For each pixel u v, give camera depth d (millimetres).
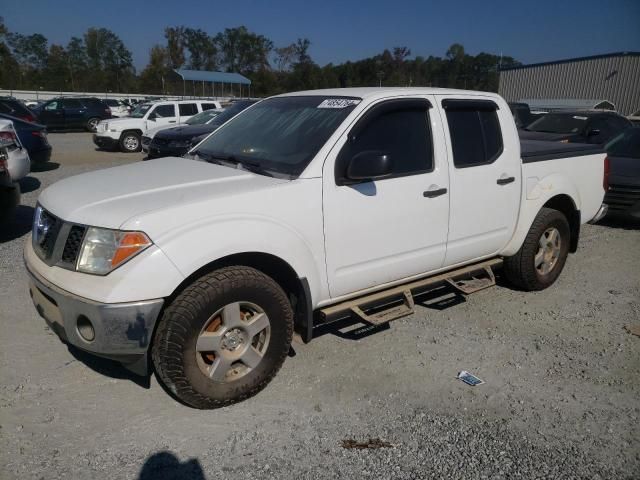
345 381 3572
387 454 2873
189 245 2852
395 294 3949
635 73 30500
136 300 2740
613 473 2779
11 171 7902
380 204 3637
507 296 5148
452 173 4059
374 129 3693
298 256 3273
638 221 8109
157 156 13203
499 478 2725
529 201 4754
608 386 3600
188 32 82938
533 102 26391
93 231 2852
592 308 4898
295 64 83375
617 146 9039
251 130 4129
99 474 2668
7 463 2711
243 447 2896
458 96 4230
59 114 25781
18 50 79812
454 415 3230
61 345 3928
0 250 6145
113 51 81500
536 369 3797
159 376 3023
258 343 3326
